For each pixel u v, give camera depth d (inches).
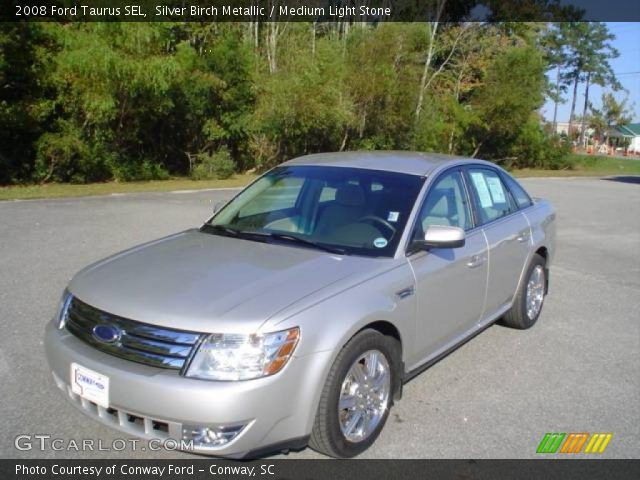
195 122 933.2
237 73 925.8
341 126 1023.6
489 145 1475.1
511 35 1491.1
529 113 1358.3
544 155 1530.5
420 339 151.3
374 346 132.6
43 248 322.7
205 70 892.0
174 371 112.0
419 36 1084.5
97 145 755.4
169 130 949.2
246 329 112.4
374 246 149.4
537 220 223.6
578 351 203.5
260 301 119.5
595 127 2812.5
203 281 128.3
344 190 168.1
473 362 190.1
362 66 1034.1
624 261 363.3
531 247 214.2
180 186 732.0
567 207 647.8
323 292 125.3
